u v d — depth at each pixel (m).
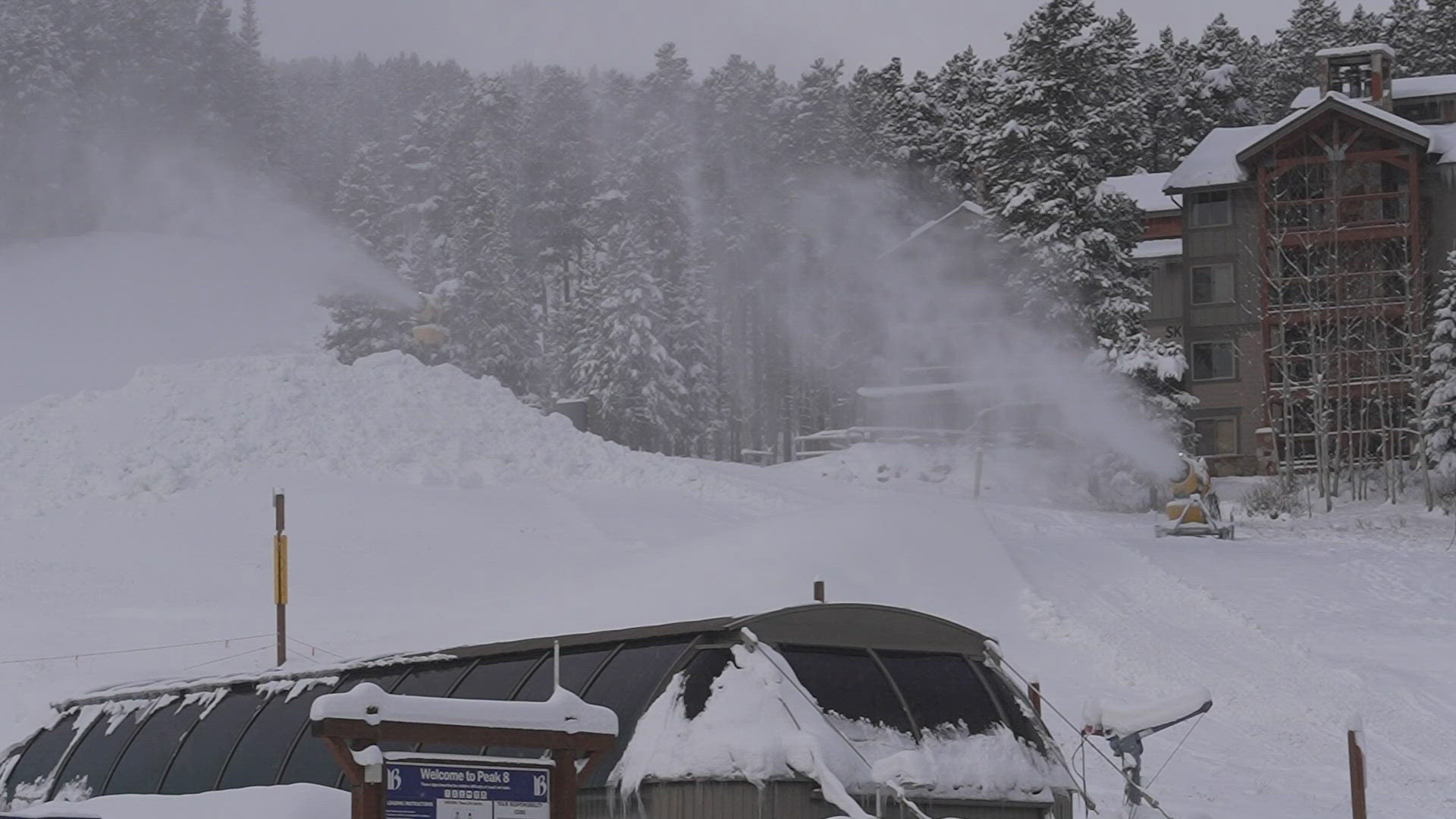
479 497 120.50
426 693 39.38
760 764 31.42
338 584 94.38
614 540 107.38
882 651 35.91
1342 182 175.38
